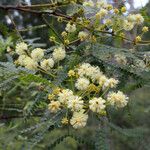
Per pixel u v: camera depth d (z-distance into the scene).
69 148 0.99
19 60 0.24
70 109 0.22
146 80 0.23
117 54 0.24
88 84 0.22
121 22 0.26
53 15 0.31
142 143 0.22
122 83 0.24
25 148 0.20
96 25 0.26
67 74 0.23
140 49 0.26
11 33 0.36
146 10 0.29
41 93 0.23
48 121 0.21
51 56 0.25
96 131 0.21
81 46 0.24
